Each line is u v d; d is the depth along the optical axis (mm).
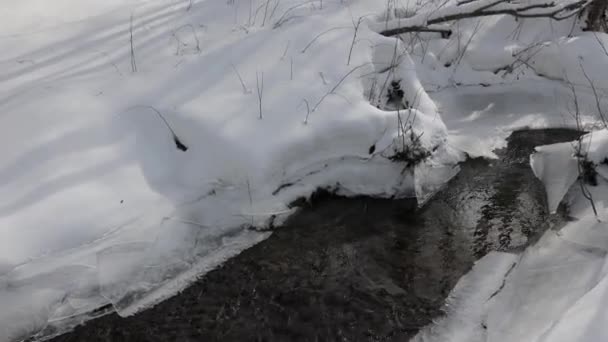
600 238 3418
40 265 2883
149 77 4262
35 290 2854
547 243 3516
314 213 3744
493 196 4051
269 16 5434
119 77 4258
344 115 3906
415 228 3721
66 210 3109
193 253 3299
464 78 5398
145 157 3611
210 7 5688
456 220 3809
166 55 4645
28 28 5336
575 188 4004
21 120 3643
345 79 4320
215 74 4328
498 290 3131
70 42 4871
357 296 3129
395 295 3143
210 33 5102
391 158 3914
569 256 3318
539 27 5895
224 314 2979
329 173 3854
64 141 3543
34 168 3322
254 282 3193
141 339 2807
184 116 3818
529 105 5301
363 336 2865
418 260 3428
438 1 5754
